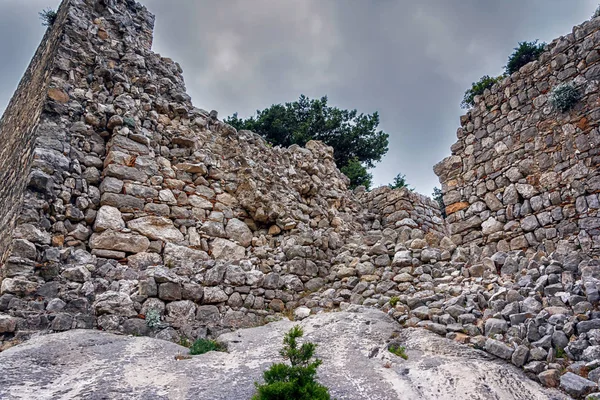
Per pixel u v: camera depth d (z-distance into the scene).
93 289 5.59
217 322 6.12
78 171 6.65
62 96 7.02
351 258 7.89
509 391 3.63
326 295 6.98
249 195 8.46
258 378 3.74
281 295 7.07
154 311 5.64
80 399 3.20
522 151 7.99
